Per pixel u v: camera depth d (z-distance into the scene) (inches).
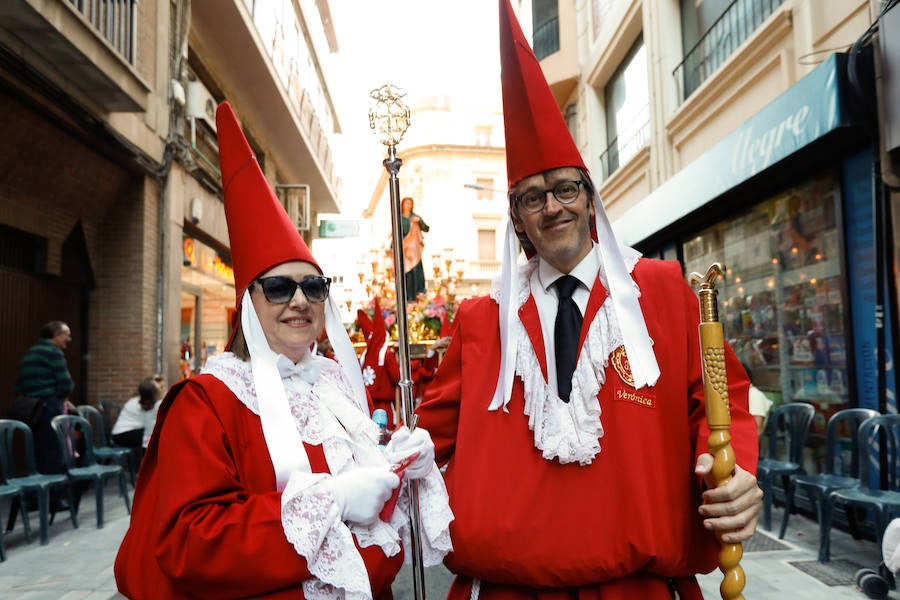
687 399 64.3
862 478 155.9
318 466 59.0
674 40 336.2
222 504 53.1
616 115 444.5
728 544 56.2
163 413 59.3
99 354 308.5
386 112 66.2
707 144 291.6
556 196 65.4
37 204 261.9
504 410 65.0
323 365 67.4
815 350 200.7
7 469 192.9
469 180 1286.9
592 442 60.0
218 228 450.9
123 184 313.1
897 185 160.1
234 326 65.2
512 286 69.2
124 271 313.0
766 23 228.2
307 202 648.4
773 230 226.2
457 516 62.9
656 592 59.7
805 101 177.3
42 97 227.6
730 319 261.7
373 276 313.9
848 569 151.6
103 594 149.3
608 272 65.6
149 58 313.9
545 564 58.8
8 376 250.8
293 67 564.7
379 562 56.4
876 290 165.6
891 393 163.8
